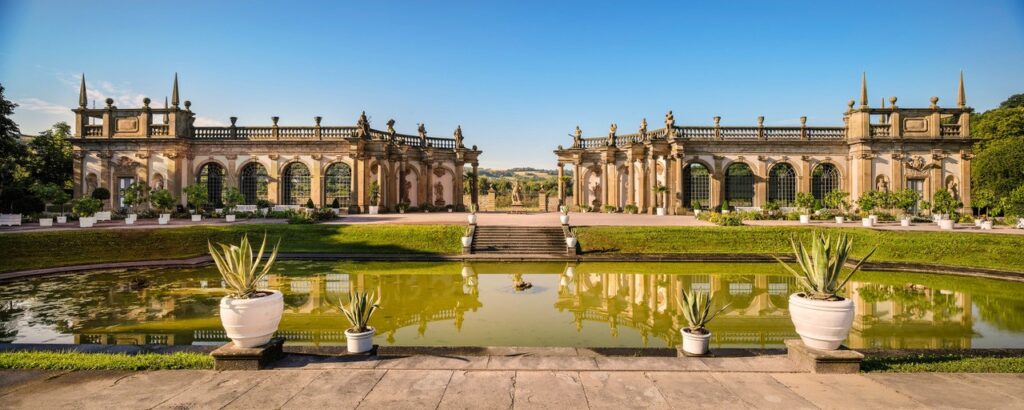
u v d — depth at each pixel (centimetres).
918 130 4206
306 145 4284
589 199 4941
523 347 1030
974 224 3372
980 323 1322
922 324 1312
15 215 3077
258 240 2716
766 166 4338
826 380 738
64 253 2309
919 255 2423
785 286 1841
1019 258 2239
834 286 823
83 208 2962
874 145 4178
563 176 4953
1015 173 3919
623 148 4653
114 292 1664
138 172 4134
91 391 689
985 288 1819
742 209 4303
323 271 2130
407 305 1501
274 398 667
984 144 4825
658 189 4250
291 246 2672
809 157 4316
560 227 2970
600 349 1014
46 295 1614
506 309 1455
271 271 2130
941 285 1880
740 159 4341
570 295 1659
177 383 721
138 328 1234
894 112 4191
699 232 2827
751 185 4372
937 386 713
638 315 1388
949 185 4209
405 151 4603
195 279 1914
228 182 4269
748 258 2488
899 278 2033
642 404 648
